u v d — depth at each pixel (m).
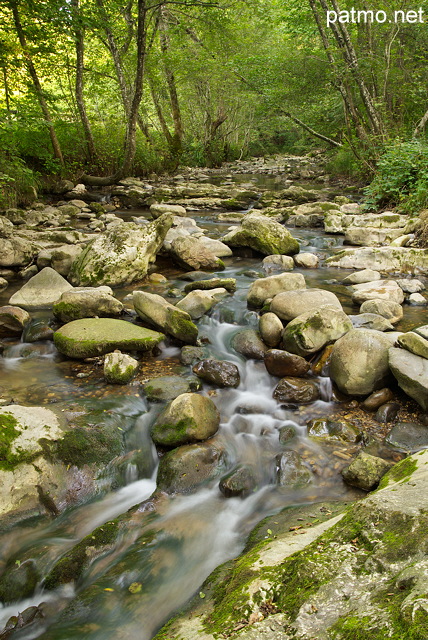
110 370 4.05
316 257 7.54
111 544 2.44
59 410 3.45
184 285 6.62
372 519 1.79
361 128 13.01
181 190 14.45
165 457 3.10
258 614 1.55
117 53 16.05
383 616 1.22
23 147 13.89
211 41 18.20
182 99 25.66
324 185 16.39
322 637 1.27
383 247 7.46
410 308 5.59
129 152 14.93
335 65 12.45
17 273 7.11
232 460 3.17
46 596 2.19
